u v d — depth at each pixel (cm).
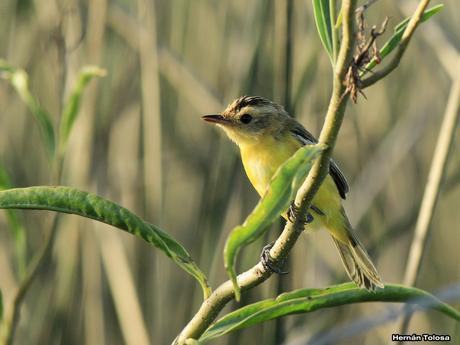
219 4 1298
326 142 460
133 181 1206
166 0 1298
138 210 1185
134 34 1220
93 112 1138
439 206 1332
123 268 1105
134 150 1228
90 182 1148
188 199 1302
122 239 1214
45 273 1161
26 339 1134
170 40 1294
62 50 973
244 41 1136
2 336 734
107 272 1108
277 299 545
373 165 1251
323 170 477
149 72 1120
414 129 1268
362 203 1224
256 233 432
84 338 1146
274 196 433
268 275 515
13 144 1269
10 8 1248
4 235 1201
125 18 1221
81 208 502
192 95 1216
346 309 1159
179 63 1215
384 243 1212
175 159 1290
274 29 1132
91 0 1125
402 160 1293
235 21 1252
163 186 1211
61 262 1149
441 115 1284
